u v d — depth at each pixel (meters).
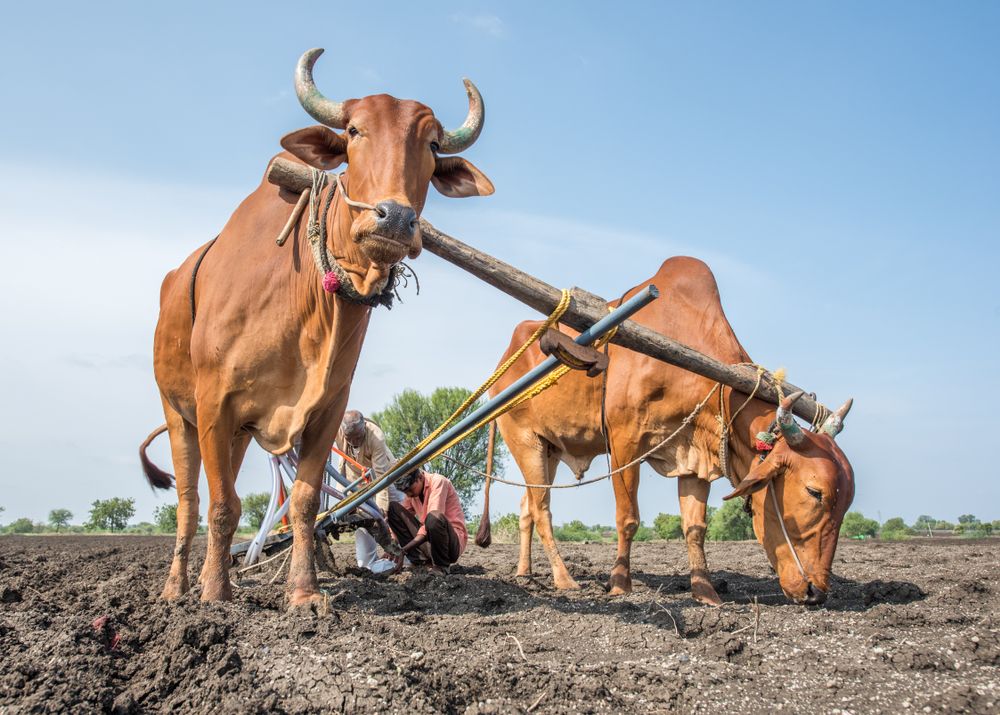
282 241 5.03
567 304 5.04
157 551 12.16
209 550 5.15
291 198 5.20
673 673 4.23
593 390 7.52
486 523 9.20
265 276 5.09
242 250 5.25
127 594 6.10
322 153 5.00
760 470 5.91
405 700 3.57
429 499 8.69
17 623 4.55
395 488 8.46
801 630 5.18
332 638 4.29
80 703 3.54
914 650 4.47
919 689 4.03
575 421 7.74
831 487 5.82
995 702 3.84
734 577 8.49
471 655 4.47
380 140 4.59
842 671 4.27
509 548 12.97
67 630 4.43
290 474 6.93
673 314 6.88
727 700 3.91
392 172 4.49
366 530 8.25
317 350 5.04
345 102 4.85
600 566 9.67
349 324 4.95
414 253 4.43
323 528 7.44
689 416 6.52
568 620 5.53
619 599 6.52
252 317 5.10
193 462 6.33
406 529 8.38
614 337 5.64
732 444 6.45
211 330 5.17
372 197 4.48
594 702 3.85
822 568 5.89
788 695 3.98
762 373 6.20
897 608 5.57
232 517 5.18
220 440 5.20
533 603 6.26
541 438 8.27
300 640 4.25
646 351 5.80
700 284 6.91
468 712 3.58
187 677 3.82
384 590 6.71
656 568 9.57
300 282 5.00
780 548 6.05
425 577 7.15
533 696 3.90
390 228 4.28
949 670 4.32
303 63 4.95
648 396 6.75
